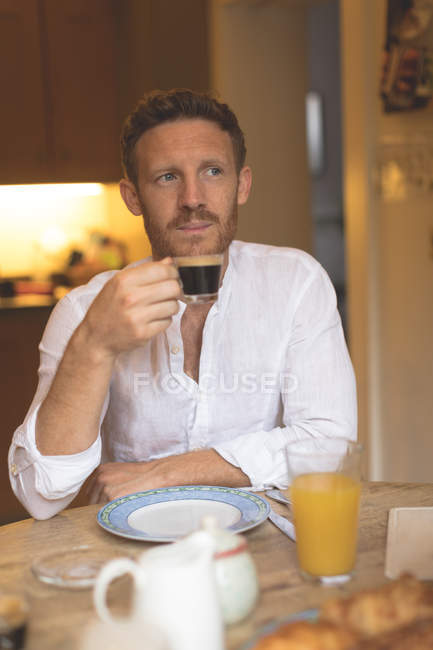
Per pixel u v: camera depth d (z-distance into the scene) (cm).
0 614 75
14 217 393
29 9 362
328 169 712
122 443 158
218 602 71
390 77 265
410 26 254
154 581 69
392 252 288
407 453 291
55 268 397
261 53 381
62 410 119
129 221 394
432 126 257
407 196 274
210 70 380
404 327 285
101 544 104
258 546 100
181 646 68
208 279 117
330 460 89
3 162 364
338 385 146
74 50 375
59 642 76
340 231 707
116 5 383
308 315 152
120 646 62
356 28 290
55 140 375
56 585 89
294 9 384
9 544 106
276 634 66
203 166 143
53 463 119
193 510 111
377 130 289
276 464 131
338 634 66
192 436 153
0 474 328
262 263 157
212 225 145
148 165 144
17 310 329
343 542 88
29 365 334
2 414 330
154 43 363
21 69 364
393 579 88
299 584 88
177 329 148
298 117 394
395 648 64
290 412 149
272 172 391
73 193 404
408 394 287
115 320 113
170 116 142
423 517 109
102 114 385
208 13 378
